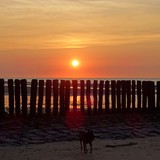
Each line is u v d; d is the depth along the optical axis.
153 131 15.75
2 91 17.06
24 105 17.61
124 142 12.77
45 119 17.20
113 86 19.69
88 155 10.42
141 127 16.42
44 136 13.98
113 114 19.28
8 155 10.48
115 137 14.17
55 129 15.24
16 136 13.84
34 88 17.75
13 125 15.75
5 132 14.45
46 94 17.94
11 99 17.45
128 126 16.48
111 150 11.19
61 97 18.31
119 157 10.16
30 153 10.77
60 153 10.73
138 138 14.09
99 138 13.83
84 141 10.63
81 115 18.53
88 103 19.03
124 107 19.97
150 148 11.55
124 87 19.94
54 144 12.45
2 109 17.06
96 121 17.20
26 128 15.29
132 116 18.97
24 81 17.58
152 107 20.84
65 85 18.41
